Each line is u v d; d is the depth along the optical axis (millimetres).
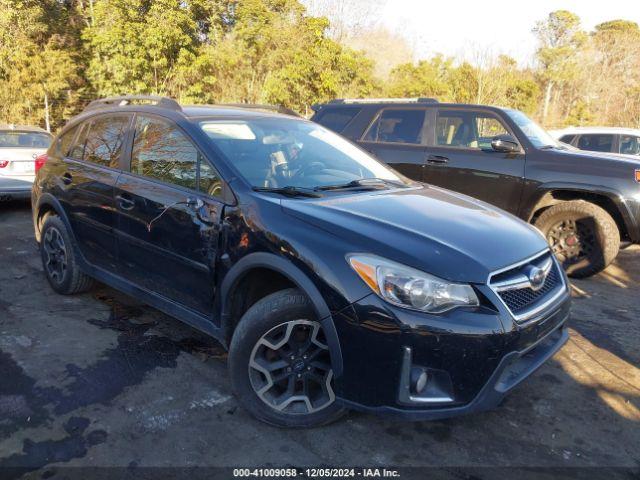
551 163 5652
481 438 2816
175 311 3385
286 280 2883
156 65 19938
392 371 2400
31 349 3580
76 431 2729
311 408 2736
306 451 2650
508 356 2449
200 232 3078
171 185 3375
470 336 2371
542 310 2697
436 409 2416
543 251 2973
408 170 6594
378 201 3131
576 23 31531
